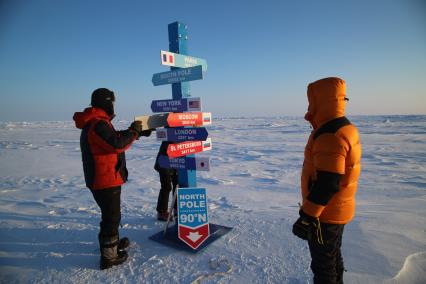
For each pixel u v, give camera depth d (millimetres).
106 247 2340
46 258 2543
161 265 2383
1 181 7188
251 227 3115
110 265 2357
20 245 2816
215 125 44750
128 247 2732
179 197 2715
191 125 2988
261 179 7016
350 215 1607
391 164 8953
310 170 1655
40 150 14875
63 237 3012
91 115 2307
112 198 2355
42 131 36312
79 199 5027
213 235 2904
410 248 2553
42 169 9133
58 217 3781
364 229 2961
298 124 45312
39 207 4434
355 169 1544
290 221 3225
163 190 3447
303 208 1508
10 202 4879
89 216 3801
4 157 12188
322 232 1614
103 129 2232
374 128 28969
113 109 2484
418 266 2279
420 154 11016
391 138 17750
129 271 2307
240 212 3797
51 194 5590
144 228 3238
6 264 2443
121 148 2287
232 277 2180
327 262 1658
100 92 2385
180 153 2809
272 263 2352
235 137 21484
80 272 2303
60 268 2369
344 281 2092
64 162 10695
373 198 5062
